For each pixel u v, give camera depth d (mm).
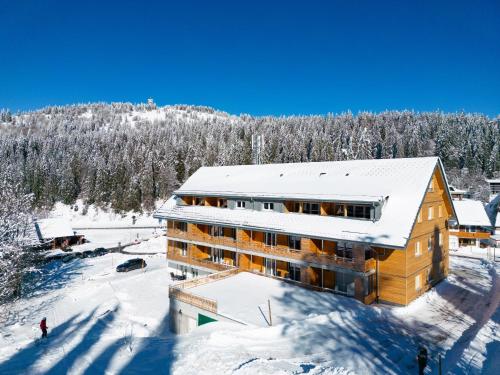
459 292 31516
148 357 19516
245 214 36062
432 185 32312
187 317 27312
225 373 16188
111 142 135375
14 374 18516
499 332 21812
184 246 42188
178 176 110250
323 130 146875
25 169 113000
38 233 61938
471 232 53750
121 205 100250
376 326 23391
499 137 112500
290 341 20219
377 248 28281
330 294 28469
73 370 18641
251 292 28969
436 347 20188
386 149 120750
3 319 30641
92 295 36188
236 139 129125
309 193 32062
